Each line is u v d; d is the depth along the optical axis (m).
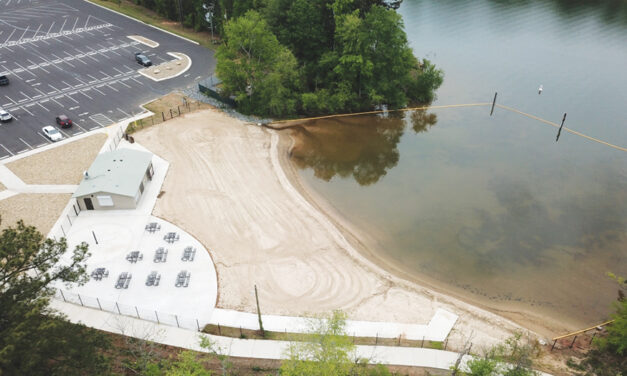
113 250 49.50
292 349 34.53
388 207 59.62
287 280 47.16
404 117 82.19
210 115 78.00
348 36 77.25
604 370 37.56
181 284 45.50
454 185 63.78
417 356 39.00
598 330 43.09
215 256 49.62
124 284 45.12
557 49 109.62
